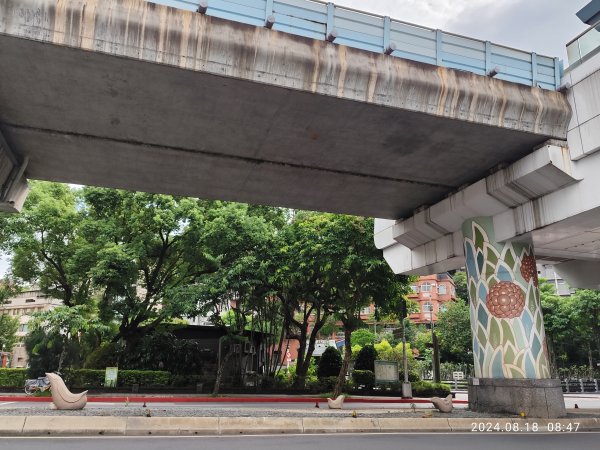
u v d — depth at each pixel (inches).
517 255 648.4
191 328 1323.8
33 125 534.3
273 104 482.6
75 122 526.9
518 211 628.4
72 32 398.6
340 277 894.4
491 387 611.5
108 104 489.1
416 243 822.5
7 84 459.2
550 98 551.5
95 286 1117.1
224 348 1224.2
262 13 454.6
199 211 1079.0
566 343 1918.1
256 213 1163.9
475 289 661.3
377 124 520.7
